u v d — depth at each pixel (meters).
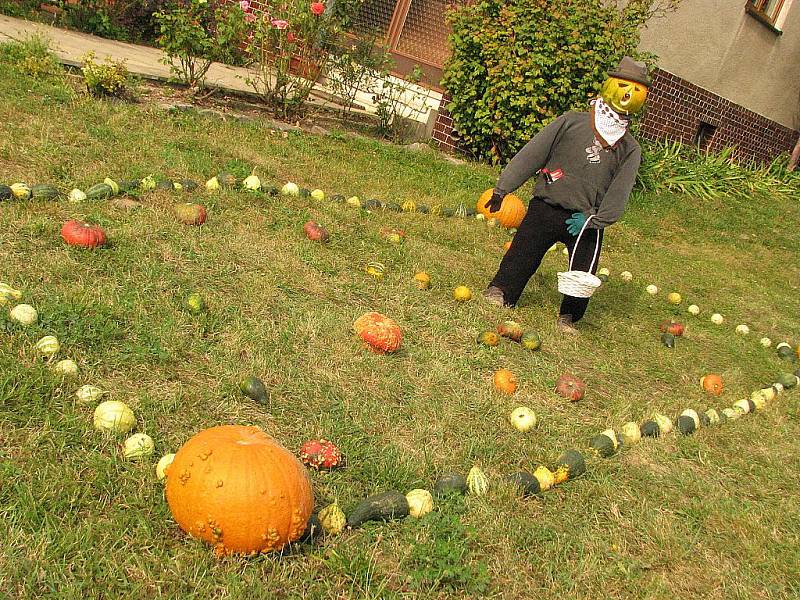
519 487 4.05
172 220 6.51
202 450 3.10
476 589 3.25
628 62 6.35
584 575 3.54
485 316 6.57
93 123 8.67
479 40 12.50
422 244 8.05
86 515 3.18
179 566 2.98
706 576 3.79
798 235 14.42
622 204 6.48
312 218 7.68
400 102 13.78
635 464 4.78
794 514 4.63
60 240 5.54
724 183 16.42
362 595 3.10
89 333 4.41
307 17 11.44
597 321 7.52
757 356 7.81
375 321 5.33
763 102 20.09
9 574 2.77
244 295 5.54
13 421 3.58
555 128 6.47
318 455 3.82
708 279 10.41
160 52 14.45
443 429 4.55
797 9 19.41
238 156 9.16
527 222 6.78
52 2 14.62
